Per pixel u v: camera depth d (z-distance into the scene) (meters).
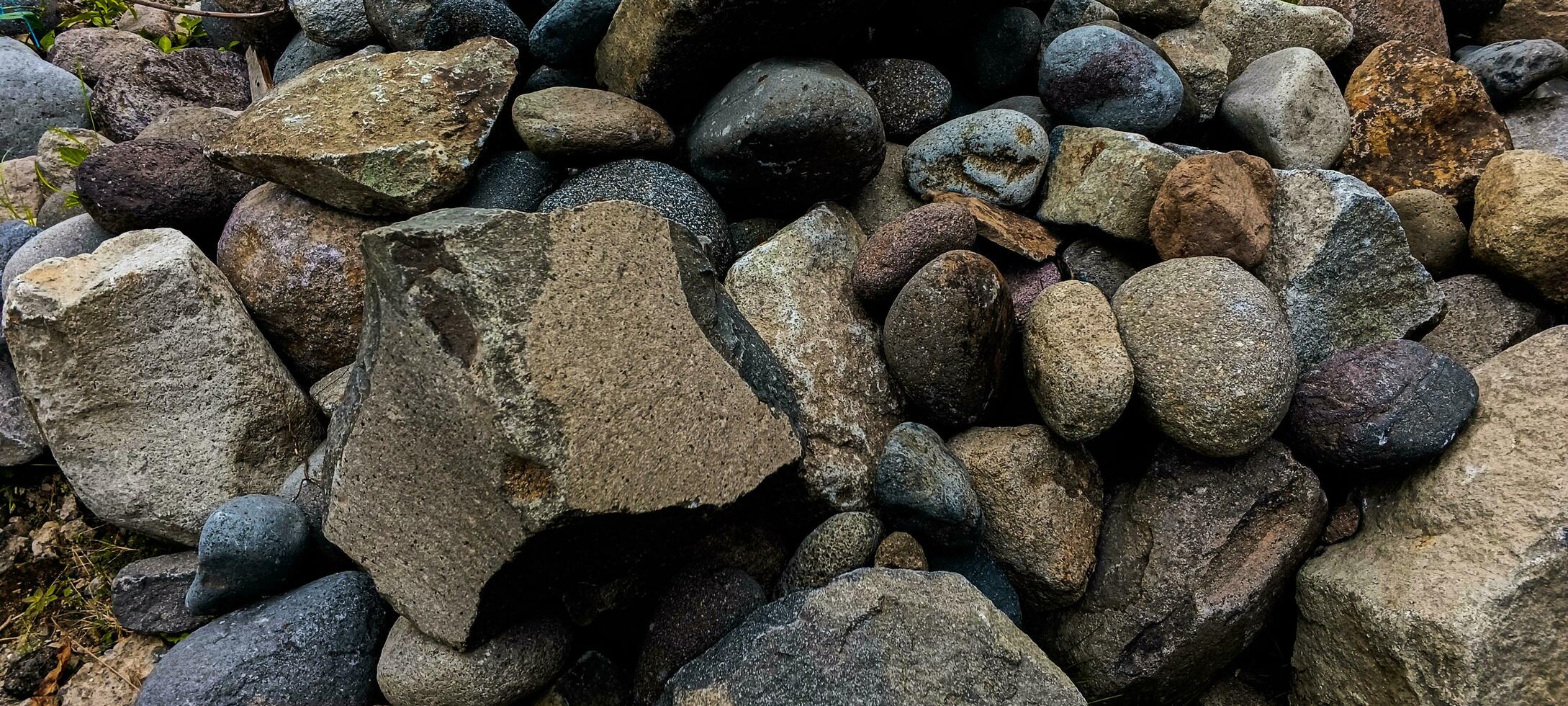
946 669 0.71
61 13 1.29
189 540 0.85
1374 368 0.82
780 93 0.86
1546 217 0.88
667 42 0.89
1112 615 0.83
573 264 0.74
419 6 0.95
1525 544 0.75
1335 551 0.84
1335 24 1.08
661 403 0.74
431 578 0.74
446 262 0.71
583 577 0.76
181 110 1.02
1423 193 0.95
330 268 0.87
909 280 0.85
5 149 1.12
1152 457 0.85
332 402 0.85
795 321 0.86
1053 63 0.96
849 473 0.83
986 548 0.83
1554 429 0.78
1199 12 1.08
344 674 0.76
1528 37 1.20
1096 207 0.91
